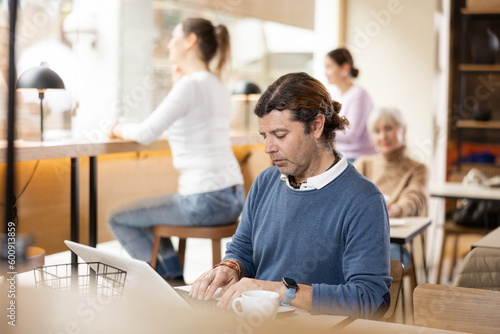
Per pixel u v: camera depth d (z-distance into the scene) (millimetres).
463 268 2061
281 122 1749
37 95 3621
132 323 1210
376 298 1626
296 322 1279
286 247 1835
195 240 5840
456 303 1475
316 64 6008
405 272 3229
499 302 1441
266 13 5906
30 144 2902
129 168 4410
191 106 3252
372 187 1763
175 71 3566
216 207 3270
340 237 1760
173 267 3508
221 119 3367
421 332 1336
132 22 4691
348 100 4453
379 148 3732
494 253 2062
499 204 4676
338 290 1598
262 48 6090
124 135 3311
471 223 4688
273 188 1934
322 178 1780
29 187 3562
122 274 1502
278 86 1772
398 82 5770
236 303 1454
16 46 1619
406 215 3523
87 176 4008
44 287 1417
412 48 5703
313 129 1766
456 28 6621
